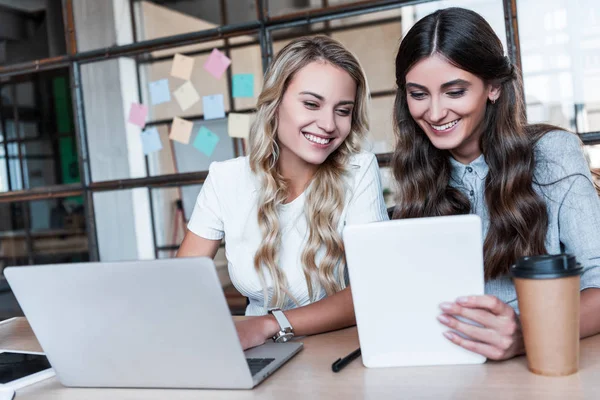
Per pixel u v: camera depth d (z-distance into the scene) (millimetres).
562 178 1128
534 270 736
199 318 754
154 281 748
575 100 2268
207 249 1410
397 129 1301
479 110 1129
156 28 3381
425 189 1282
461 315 799
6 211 5012
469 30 1078
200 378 801
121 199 3246
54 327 835
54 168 6242
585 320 909
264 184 1311
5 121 4773
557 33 2256
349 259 808
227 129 3037
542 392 696
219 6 3277
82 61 3066
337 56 1242
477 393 709
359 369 842
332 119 1233
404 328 823
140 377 832
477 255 774
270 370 844
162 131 3174
